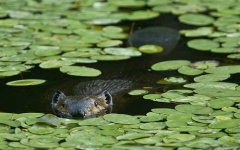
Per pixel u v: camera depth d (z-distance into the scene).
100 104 15.37
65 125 14.17
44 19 20.89
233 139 13.31
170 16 21.23
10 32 19.77
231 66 17.16
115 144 13.20
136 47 18.88
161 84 16.41
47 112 15.08
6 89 16.16
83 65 17.64
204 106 14.89
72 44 18.91
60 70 17.03
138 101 15.48
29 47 18.64
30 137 13.58
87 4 22.41
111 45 18.91
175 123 14.10
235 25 20.22
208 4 22.23
